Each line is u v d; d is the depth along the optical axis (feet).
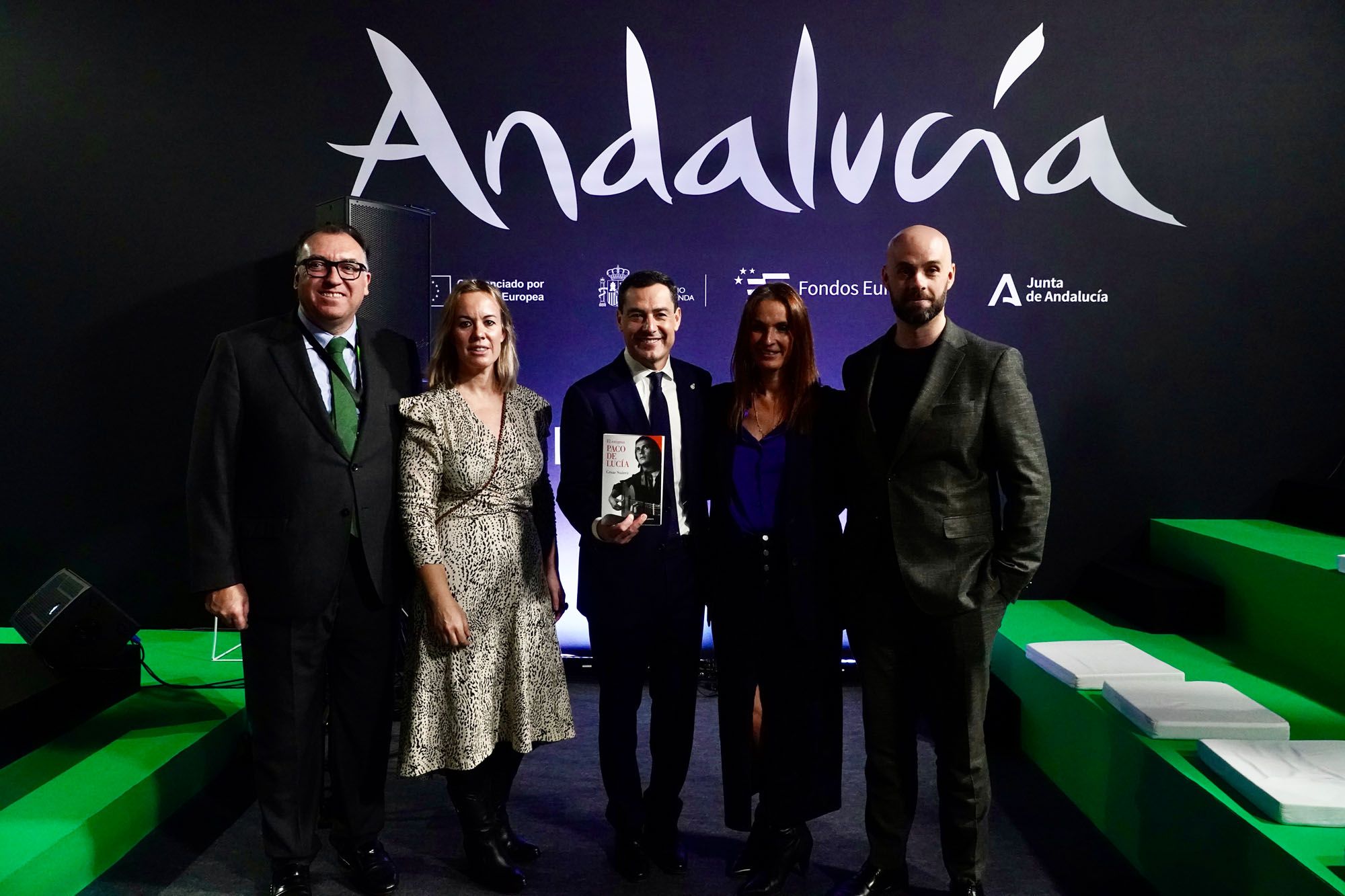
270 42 12.44
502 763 7.71
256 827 8.48
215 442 6.82
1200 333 12.60
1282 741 7.34
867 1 12.40
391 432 7.23
